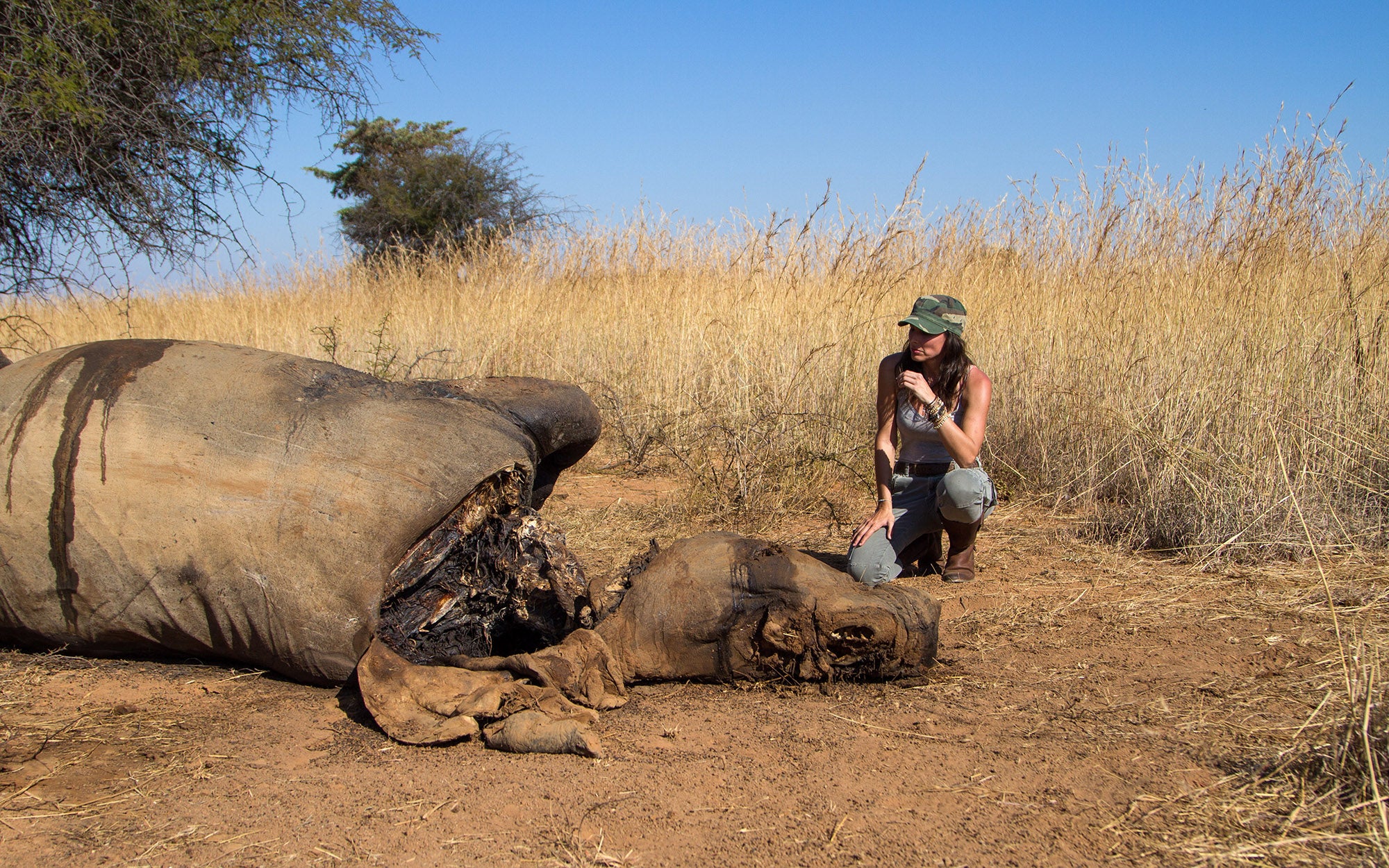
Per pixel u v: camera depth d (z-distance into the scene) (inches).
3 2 238.1
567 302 414.9
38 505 138.3
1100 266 311.4
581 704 130.2
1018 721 124.2
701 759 115.3
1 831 101.5
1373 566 183.3
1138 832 97.0
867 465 265.6
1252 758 111.4
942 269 350.9
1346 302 251.6
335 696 138.0
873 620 130.3
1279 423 218.5
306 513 131.9
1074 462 251.8
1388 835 90.0
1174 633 155.5
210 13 265.4
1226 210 296.8
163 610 138.4
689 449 282.8
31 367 148.0
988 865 92.0
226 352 149.4
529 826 100.7
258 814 104.6
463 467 138.4
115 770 115.3
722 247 401.4
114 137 263.1
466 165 918.4
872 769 111.9
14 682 142.6
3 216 258.4
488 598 150.4
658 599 136.3
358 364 390.6
